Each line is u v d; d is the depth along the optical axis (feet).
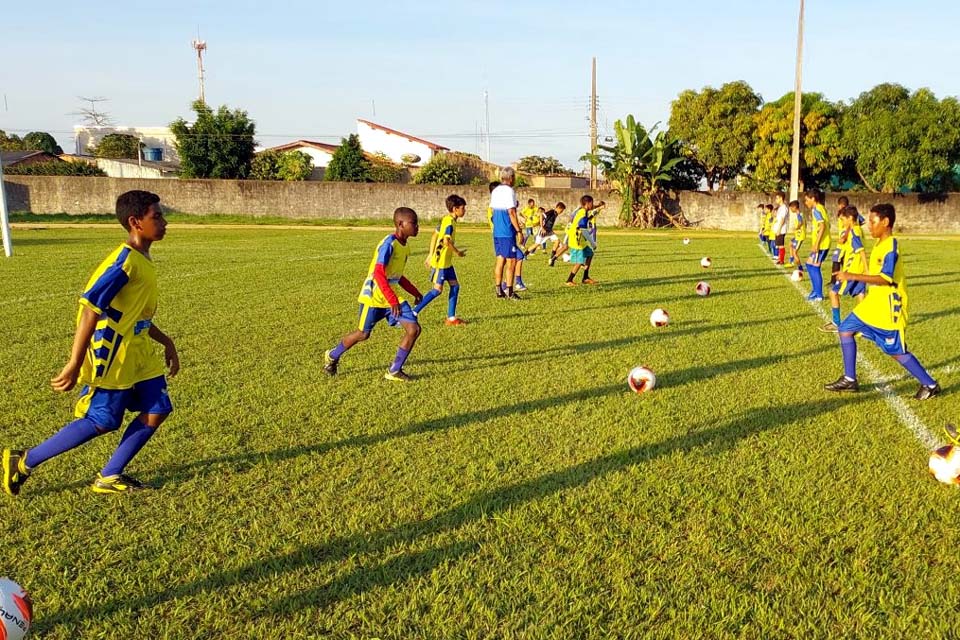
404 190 117.39
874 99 102.94
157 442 15.55
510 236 35.88
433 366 22.41
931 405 18.37
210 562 10.68
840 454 14.89
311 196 117.39
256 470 14.12
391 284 20.84
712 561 10.71
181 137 133.59
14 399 18.74
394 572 10.44
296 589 10.04
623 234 98.63
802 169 110.42
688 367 22.29
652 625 9.25
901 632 9.12
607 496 12.82
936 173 101.76
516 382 20.48
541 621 9.27
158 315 30.89
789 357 23.76
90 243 68.74
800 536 11.42
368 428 16.52
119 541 11.35
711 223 111.55
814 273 36.70
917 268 53.11
